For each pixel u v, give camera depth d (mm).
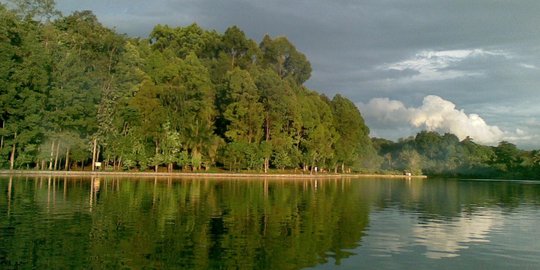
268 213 29547
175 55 112875
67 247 17734
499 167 120375
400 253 18438
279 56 134750
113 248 17766
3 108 64688
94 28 85938
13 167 67625
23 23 71562
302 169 106000
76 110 72438
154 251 17484
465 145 132250
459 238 22203
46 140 70562
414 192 55875
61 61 73125
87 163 82125
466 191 60688
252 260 16625
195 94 87375
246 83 92312
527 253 18953
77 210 27797
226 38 127188
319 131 101375
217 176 82312
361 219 28078
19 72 64875
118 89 81250
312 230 23297
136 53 88250
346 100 117562
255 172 92500
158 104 81562
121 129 80750
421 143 136125
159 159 81000
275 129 95562
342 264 16406
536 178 112750
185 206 31750
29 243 18203
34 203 30625
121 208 29438
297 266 15992
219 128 98250
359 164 123625
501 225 26938
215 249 18156
